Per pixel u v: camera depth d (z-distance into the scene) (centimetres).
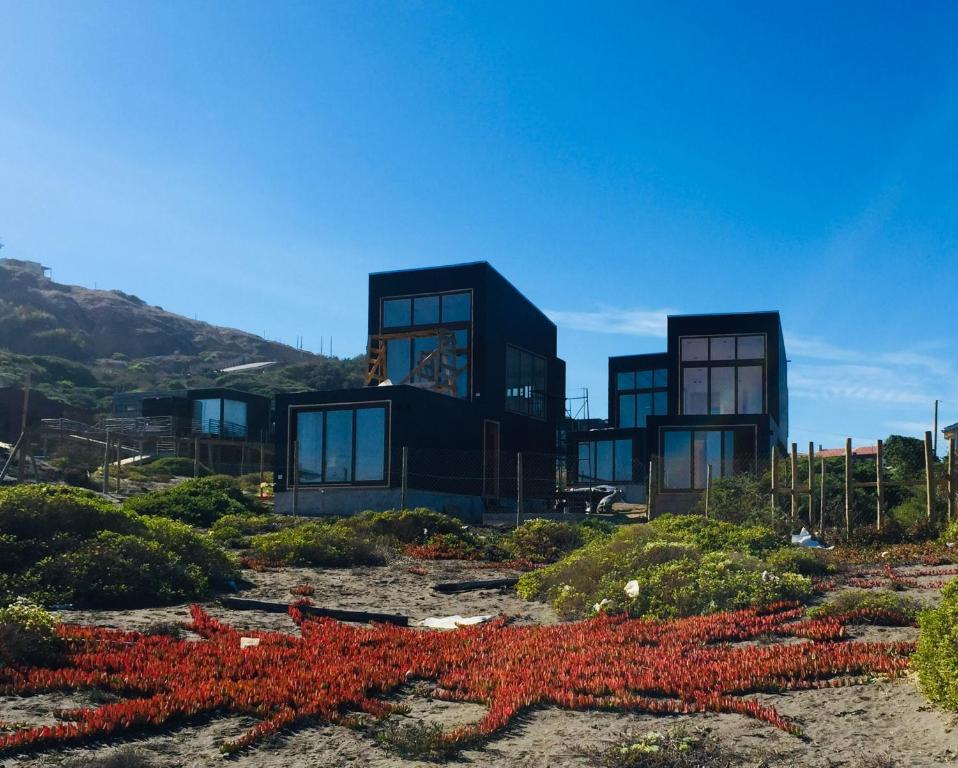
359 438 3161
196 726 806
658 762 716
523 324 4291
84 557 1412
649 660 1017
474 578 1859
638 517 3194
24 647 936
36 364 10125
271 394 10894
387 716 840
